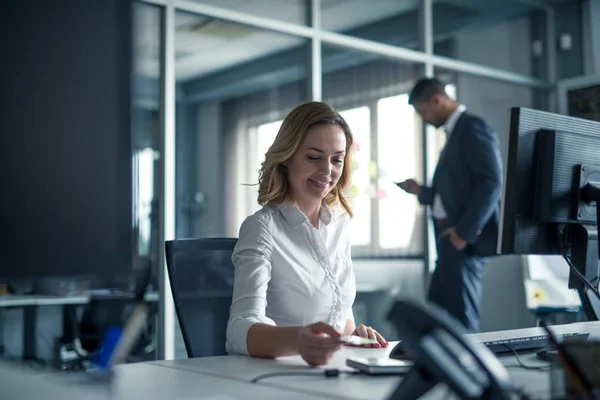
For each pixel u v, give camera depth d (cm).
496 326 502
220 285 185
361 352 145
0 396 65
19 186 59
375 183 454
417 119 476
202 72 480
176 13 377
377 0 461
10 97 58
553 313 453
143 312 81
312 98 427
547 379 106
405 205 466
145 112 363
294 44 434
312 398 96
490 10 526
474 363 78
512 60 538
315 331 127
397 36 470
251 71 465
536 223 149
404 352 122
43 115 59
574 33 541
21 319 407
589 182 151
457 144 331
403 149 468
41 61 59
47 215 60
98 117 62
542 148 147
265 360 133
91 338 396
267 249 159
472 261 326
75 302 395
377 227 454
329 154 171
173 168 360
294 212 167
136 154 360
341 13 442
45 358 405
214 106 530
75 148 61
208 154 554
